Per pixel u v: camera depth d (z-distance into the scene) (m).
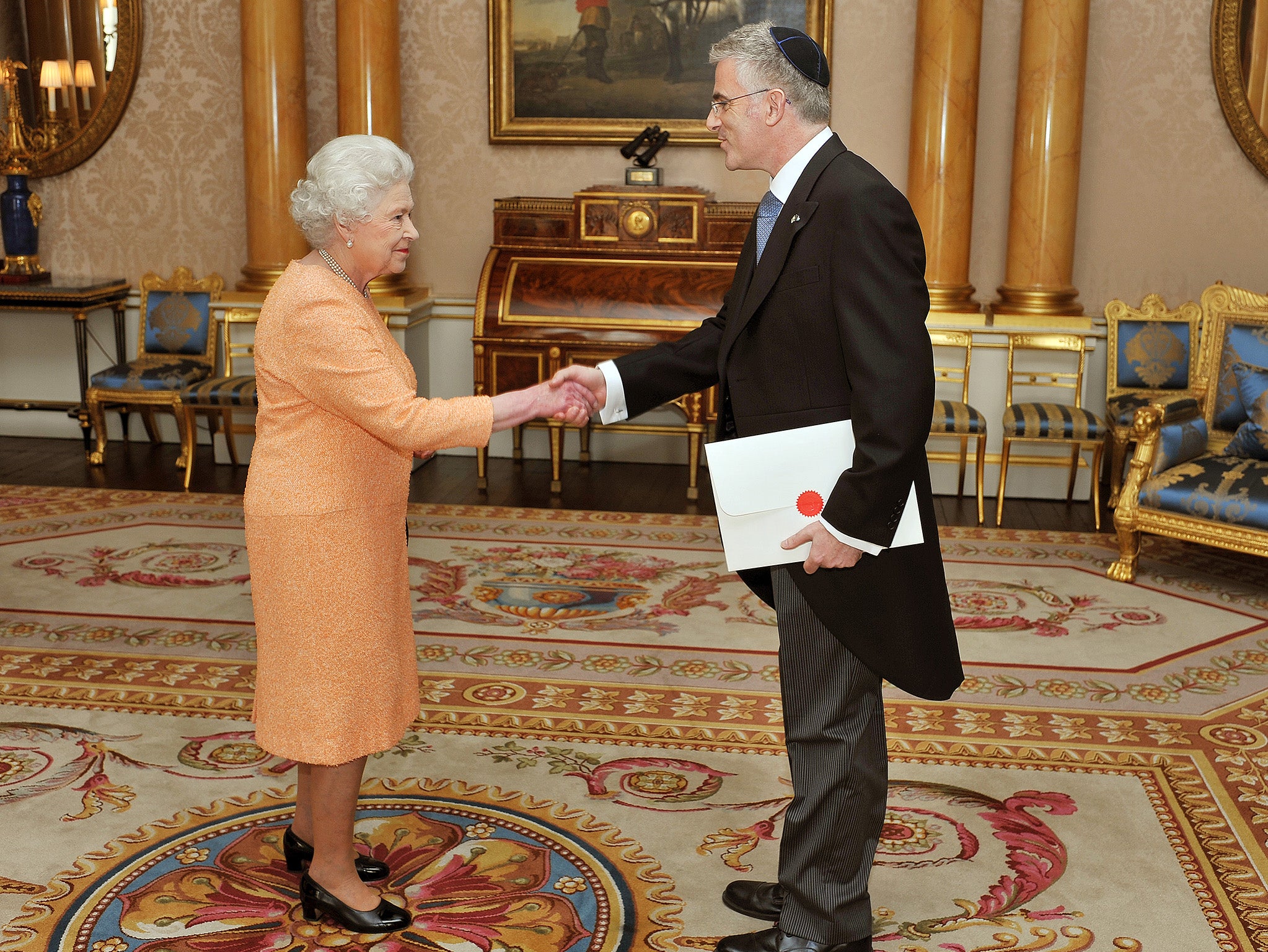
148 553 5.09
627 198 6.37
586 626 4.32
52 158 7.23
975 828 2.90
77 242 7.35
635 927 2.47
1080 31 6.20
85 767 3.15
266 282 6.91
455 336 7.16
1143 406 5.43
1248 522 4.60
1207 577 5.05
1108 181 6.61
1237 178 6.50
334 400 2.20
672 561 5.14
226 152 7.14
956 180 6.35
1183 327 6.30
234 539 5.34
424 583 4.79
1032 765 3.25
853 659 2.23
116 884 2.60
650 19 6.68
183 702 3.58
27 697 3.60
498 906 2.54
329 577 2.27
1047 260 6.39
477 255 7.12
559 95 6.84
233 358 6.92
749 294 2.22
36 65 7.10
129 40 7.03
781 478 2.17
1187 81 6.45
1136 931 2.47
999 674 3.92
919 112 6.36
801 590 2.20
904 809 3.00
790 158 2.22
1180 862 2.75
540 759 3.24
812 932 2.29
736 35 2.22
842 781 2.24
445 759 3.23
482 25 6.85
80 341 6.87
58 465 6.76
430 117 7.00
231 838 2.81
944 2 6.20
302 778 2.57
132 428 7.42
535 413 2.44
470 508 6.02
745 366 2.28
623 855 2.75
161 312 6.92
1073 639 4.27
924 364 2.03
